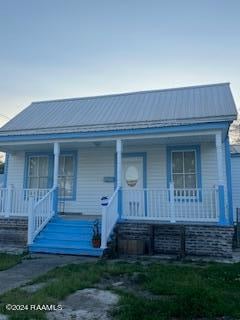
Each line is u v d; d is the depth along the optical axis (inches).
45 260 374.6
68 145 567.8
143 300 218.1
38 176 621.3
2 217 507.2
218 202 432.1
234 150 682.2
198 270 311.7
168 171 543.2
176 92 693.3
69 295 233.8
